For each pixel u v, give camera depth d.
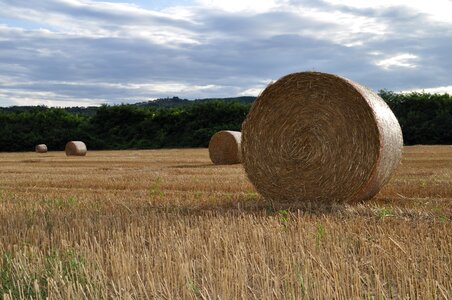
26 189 13.53
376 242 6.45
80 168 20.86
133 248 6.21
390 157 10.26
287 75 10.77
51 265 5.62
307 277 4.95
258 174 11.04
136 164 23.14
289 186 10.72
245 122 11.18
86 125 56.16
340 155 10.23
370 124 9.98
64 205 10.12
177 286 5.11
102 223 8.03
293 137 10.70
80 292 4.84
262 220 7.78
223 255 6.12
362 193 10.09
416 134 45.69
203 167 19.94
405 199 10.59
